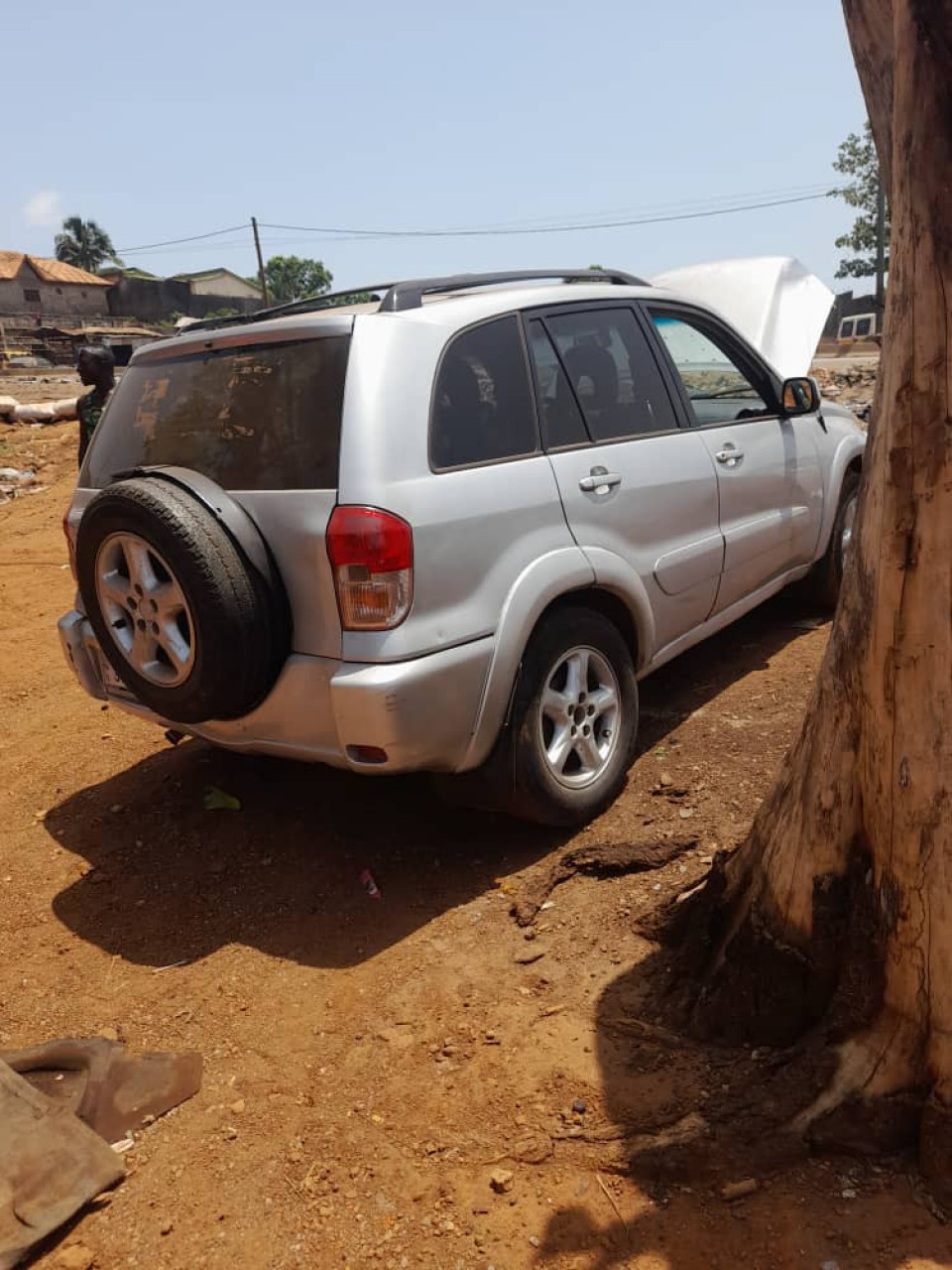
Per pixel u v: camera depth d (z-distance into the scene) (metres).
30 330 52.53
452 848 4.00
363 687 3.26
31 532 10.86
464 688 3.47
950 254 2.06
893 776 2.27
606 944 3.31
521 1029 3.00
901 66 2.11
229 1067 3.02
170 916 3.80
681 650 4.70
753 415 5.26
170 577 3.40
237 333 3.68
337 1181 2.58
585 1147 2.55
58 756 5.30
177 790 4.72
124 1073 2.98
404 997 3.21
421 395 3.49
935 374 2.11
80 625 4.20
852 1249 2.19
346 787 4.54
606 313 4.48
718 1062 2.70
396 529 3.26
